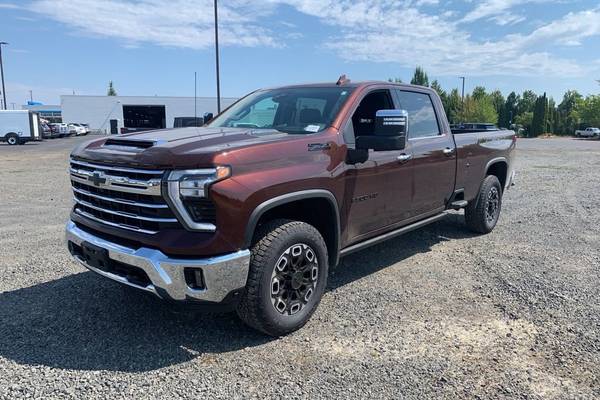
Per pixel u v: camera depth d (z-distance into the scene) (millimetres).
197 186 3105
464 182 6062
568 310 4223
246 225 3281
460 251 6055
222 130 4258
